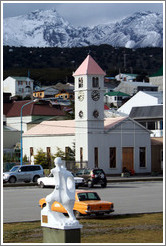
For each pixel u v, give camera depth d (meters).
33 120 88.06
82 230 22.41
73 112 92.88
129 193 38.62
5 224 23.92
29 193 39.44
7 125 91.50
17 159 72.81
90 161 61.91
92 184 45.22
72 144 65.56
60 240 16.14
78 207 26.16
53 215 16.61
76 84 63.66
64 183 16.17
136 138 65.94
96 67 63.19
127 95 156.50
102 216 26.62
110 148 63.75
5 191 41.59
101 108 63.19
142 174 66.25
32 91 159.75
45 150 69.94
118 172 63.94
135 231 22.08
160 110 77.06
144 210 28.72
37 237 20.58
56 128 69.69
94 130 62.56
